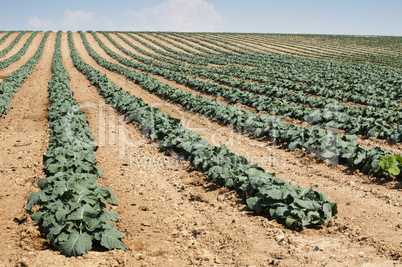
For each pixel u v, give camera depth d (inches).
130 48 2600.9
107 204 335.3
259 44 3065.9
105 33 3371.1
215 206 332.5
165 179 411.8
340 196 344.2
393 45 3189.0
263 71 1483.8
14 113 765.3
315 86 1065.5
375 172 382.9
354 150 425.4
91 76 1275.8
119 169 442.3
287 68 1657.2
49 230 252.1
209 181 393.4
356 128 580.1
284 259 228.7
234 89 946.7
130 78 1325.0
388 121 657.0
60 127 537.6
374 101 826.2
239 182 346.6
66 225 244.1
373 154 400.8
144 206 334.3
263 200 303.7
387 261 219.8
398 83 1154.0
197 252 248.4
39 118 717.9
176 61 1913.1
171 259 236.5
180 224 295.3
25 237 257.8
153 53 2358.5
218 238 269.7
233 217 304.8
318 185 377.4
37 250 239.1
